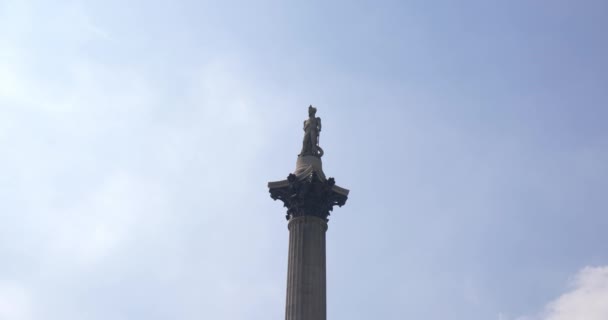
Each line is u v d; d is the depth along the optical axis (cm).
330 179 5538
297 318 5031
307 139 5766
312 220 5372
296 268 5206
